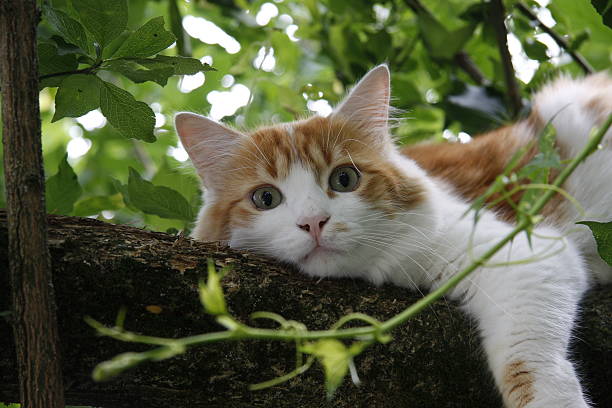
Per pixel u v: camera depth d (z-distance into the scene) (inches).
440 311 17.9
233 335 12.6
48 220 16.1
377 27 29.1
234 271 16.6
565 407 17.5
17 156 14.8
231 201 21.1
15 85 14.9
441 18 29.5
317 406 16.7
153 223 22.6
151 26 16.3
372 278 20.2
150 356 12.0
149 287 15.9
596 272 22.4
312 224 19.5
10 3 15.1
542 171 15.8
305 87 26.4
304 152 20.6
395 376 16.9
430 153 24.7
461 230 20.3
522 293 18.8
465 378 17.6
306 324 16.7
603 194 23.1
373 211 20.1
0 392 16.0
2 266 15.4
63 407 14.6
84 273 15.7
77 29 16.5
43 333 14.5
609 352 18.4
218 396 16.4
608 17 18.7
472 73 28.2
